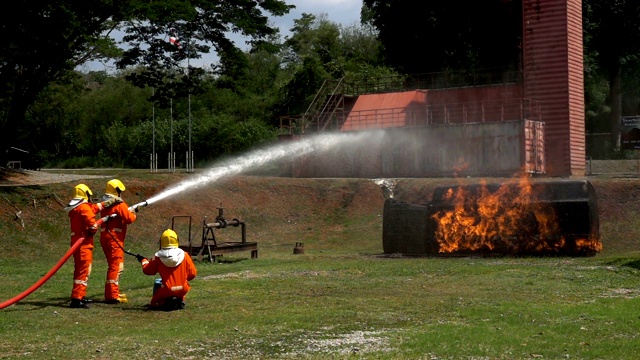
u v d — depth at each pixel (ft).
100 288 48.01
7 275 57.52
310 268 58.34
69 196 90.12
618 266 54.75
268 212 100.12
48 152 273.95
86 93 307.99
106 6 92.89
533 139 111.24
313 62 248.52
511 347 27.43
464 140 113.29
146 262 39.19
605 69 186.80
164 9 94.38
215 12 103.09
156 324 33.86
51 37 89.15
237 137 249.75
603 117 215.92
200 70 109.19
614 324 32.04
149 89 321.32
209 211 96.89
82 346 28.55
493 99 128.77
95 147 287.89
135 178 99.55
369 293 43.57
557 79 115.65
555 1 115.85
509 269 54.90
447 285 46.85
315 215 100.58
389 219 73.05
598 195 87.66
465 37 166.71
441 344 27.99
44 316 36.19
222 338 30.01
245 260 68.44
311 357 26.20
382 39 173.47
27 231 81.66
